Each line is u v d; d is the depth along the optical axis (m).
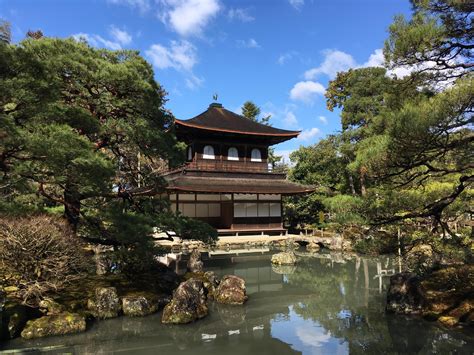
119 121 12.33
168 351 8.94
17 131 8.35
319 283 17.25
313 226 34.72
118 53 14.25
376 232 12.17
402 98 8.88
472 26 8.54
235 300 13.44
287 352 8.92
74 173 9.95
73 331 9.77
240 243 26.92
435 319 10.56
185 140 32.91
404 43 8.15
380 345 9.30
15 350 8.56
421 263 15.59
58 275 10.68
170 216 13.66
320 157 38.56
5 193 13.99
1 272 10.36
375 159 8.41
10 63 8.34
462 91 6.66
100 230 13.59
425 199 10.02
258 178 32.56
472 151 8.08
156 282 13.87
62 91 12.74
